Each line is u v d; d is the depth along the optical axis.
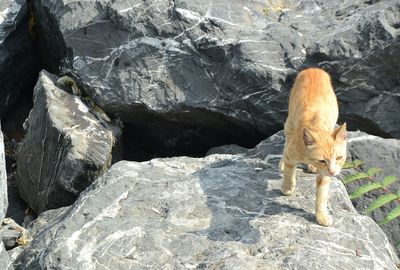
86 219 7.23
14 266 7.16
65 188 10.23
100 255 6.80
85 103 11.11
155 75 10.79
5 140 12.48
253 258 6.65
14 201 11.41
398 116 10.30
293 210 7.36
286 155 7.35
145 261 6.74
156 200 7.55
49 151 10.61
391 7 10.35
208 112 10.75
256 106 10.52
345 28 10.48
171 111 10.77
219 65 10.65
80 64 11.13
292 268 6.52
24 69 12.84
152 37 10.88
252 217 7.27
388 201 7.92
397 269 7.05
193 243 6.90
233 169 8.12
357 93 10.35
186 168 8.28
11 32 12.17
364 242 6.97
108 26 11.12
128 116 11.15
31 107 13.09
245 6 11.20
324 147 6.83
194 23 10.77
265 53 10.45
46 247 7.03
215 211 7.38
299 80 8.07
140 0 11.06
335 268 6.57
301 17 11.29
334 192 7.67
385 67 10.15
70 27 11.27
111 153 10.64
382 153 8.76
